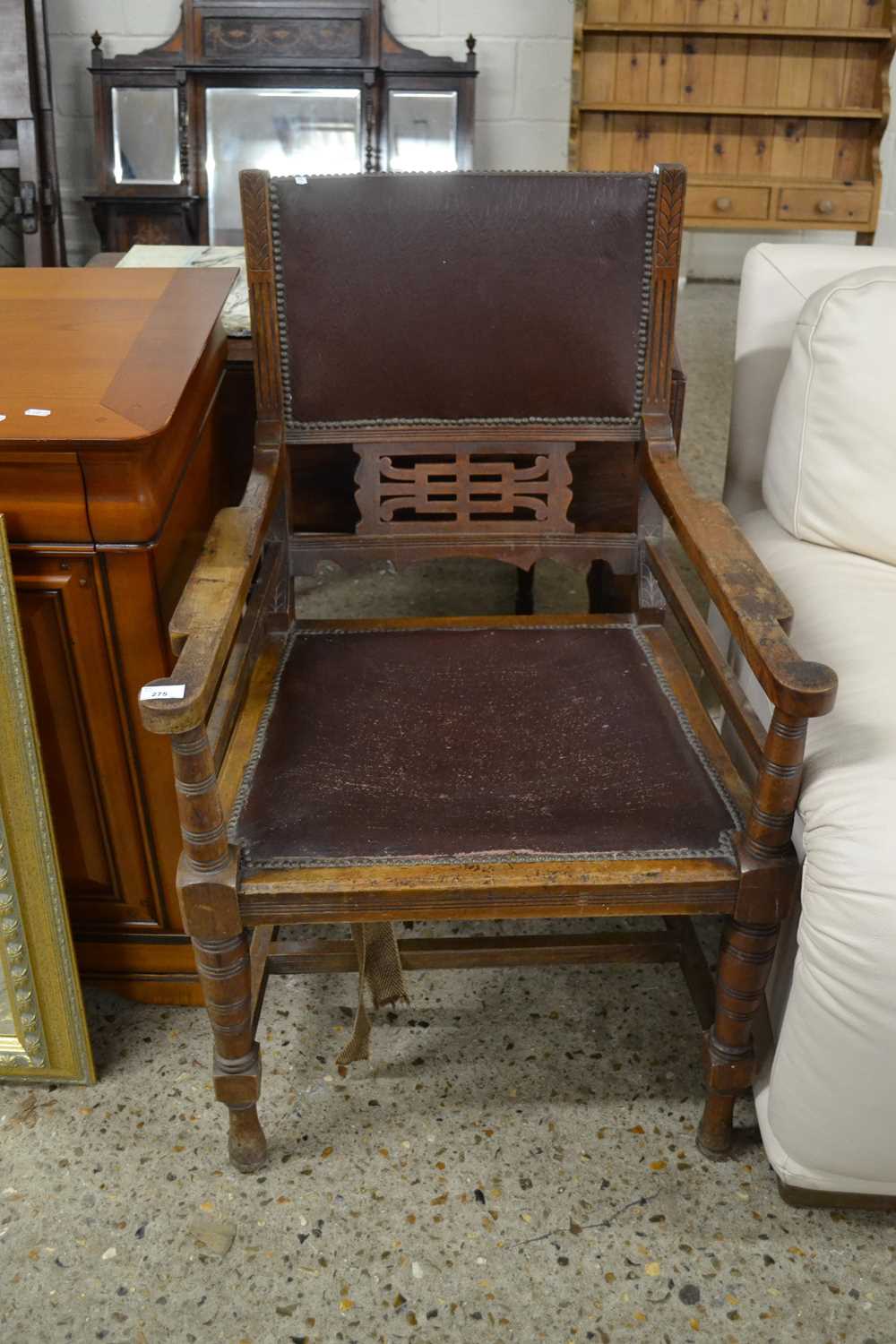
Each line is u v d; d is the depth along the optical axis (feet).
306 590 8.05
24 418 3.70
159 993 4.84
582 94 10.82
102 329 4.60
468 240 4.47
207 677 3.29
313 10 10.32
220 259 6.57
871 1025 3.48
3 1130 4.41
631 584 5.74
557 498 4.87
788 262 5.14
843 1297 3.85
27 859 4.02
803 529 4.70
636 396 4.72
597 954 4.56
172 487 4.13
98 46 10.45
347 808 3.76
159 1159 4.30
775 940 3.76
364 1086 4.60
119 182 10.64
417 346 4.59
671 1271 3.92
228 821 3.72
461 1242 4.01
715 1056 4.03
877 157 10.94
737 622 3.57
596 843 3.63
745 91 10.87
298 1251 3.99
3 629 3.70
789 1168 3.97
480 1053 4.75
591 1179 4.24
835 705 3.83
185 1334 3.74
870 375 4.39
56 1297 3.83
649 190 4.43
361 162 10.58
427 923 5.44
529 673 4.49
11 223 11.02
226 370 5.39
